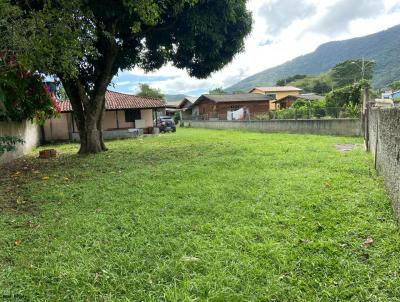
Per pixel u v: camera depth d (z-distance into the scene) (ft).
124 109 75.87
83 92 39.96
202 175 23.75
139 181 22.72
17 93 32.73
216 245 11.66
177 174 24.40
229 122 89.20
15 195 20.42
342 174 21.62
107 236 12.98
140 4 26.58
